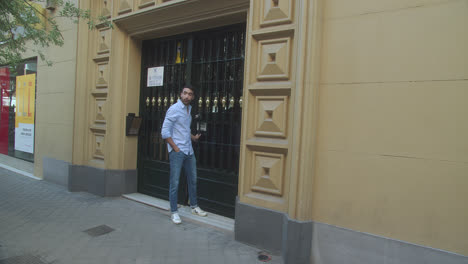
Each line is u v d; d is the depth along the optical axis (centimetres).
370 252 272
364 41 279
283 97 325
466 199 234
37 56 689
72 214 446
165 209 466
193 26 453
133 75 549
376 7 273
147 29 501
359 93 280
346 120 287
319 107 300
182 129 413
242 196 355
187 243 353
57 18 618
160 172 523
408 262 255
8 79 876
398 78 262
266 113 338
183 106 413
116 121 536
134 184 554
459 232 236
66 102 600
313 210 304
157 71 528
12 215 439
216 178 441
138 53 555
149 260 311
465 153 235
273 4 334
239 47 420
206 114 456
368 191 275
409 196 256
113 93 532
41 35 480
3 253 320
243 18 405
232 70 427
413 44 256
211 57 454
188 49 478
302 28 297
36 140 695
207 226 406
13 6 405
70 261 306
